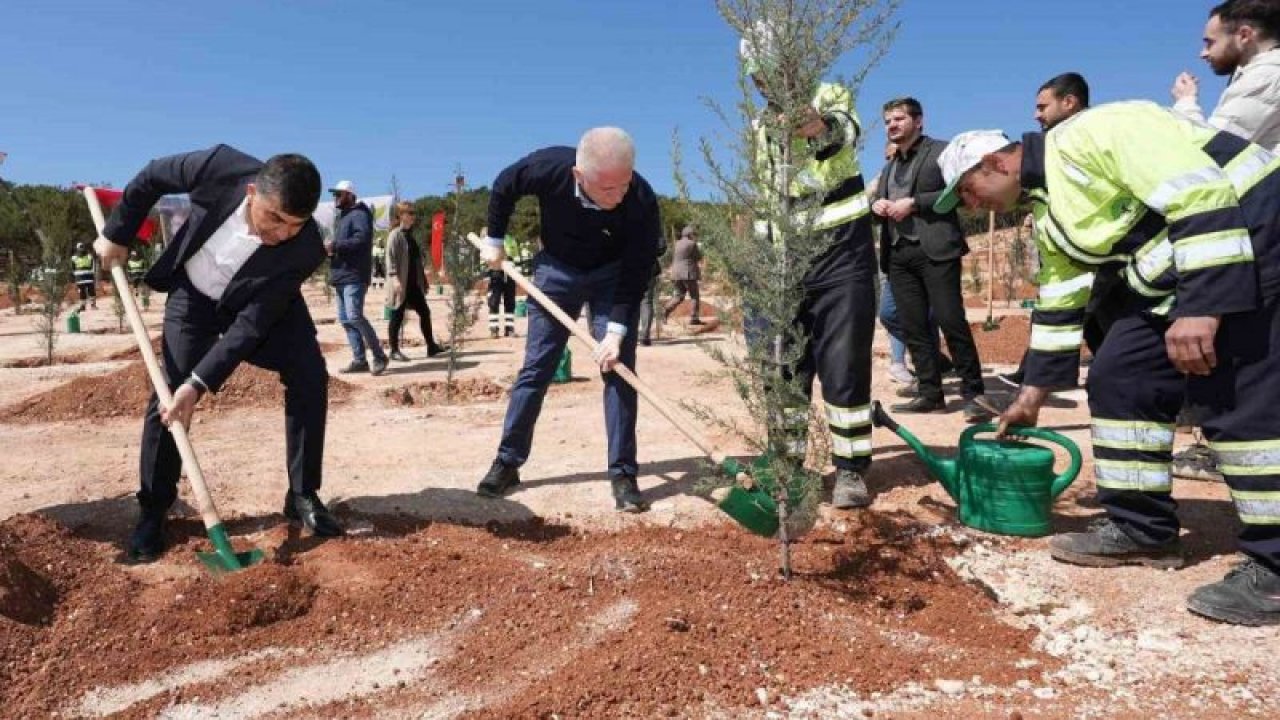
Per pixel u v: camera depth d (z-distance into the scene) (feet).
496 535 13.99
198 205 12.23
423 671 9.79
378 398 25.57
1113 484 12.14
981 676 9.67
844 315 14.34
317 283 97.86
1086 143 11.03
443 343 40.04
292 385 13.17
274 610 10.94
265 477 16.93
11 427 21.84
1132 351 11.76
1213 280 9.94
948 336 20.98
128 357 36.60
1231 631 10.31
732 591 11.43
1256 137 13.33
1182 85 18.26
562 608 11.05
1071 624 11.00
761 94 12.05
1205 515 14.16
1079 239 11.42
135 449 19.33
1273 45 13.61
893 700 9.16
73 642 10.16
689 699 9.00
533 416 15.62
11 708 9.00
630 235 14.28
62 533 13.07
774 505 12.29
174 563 12.59
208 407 23.90
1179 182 10.07
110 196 14.26
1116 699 9.13
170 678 9.66
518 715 8.63
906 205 20.52
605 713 8.75
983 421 20.86
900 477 16.75
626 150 12.64
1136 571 12.17
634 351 15.15
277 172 10.87
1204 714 8.73
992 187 12.26
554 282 15.11
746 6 11.41
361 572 12.12
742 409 23.15
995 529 13.78
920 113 20.90
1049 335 12.80
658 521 14.57
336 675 9.74
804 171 11.82
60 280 47.42
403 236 33.83
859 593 11.75
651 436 20.33
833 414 14.84
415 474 17.25
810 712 8.89
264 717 8.93
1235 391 10.49
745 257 11.44
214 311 12.79
